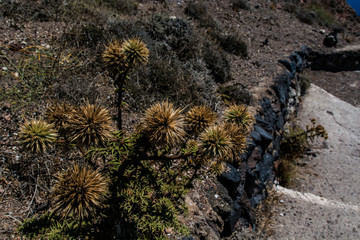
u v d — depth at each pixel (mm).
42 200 3176
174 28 7172
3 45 4906
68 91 4418
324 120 10820
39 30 5617
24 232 2318
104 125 1947
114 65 2215
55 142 2020
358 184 8141
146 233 2623
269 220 5832
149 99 5035
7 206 2998
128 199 2477
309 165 8633
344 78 14102
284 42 11734
